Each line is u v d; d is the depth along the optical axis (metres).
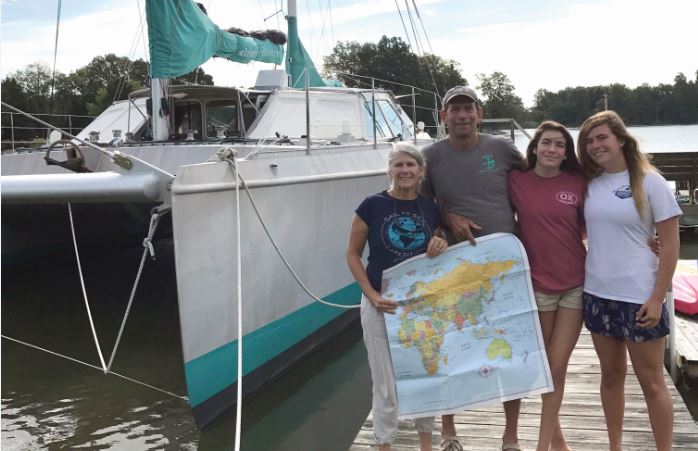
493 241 2.69
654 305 2.48
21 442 4.16
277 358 4.84
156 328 6.33
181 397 4.38
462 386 2.63
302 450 4.05
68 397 4.87
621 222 2.53
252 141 5.87
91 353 5.76
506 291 2.68
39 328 6.36
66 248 6.97
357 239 2.72
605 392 2.81
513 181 2.78
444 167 2.80
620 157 2.58
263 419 4.46
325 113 6.65
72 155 4.94
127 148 5.64
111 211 5.90
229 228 4.12
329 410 4.62
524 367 2.63
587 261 2.67
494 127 5.22
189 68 5.41
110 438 4.21
